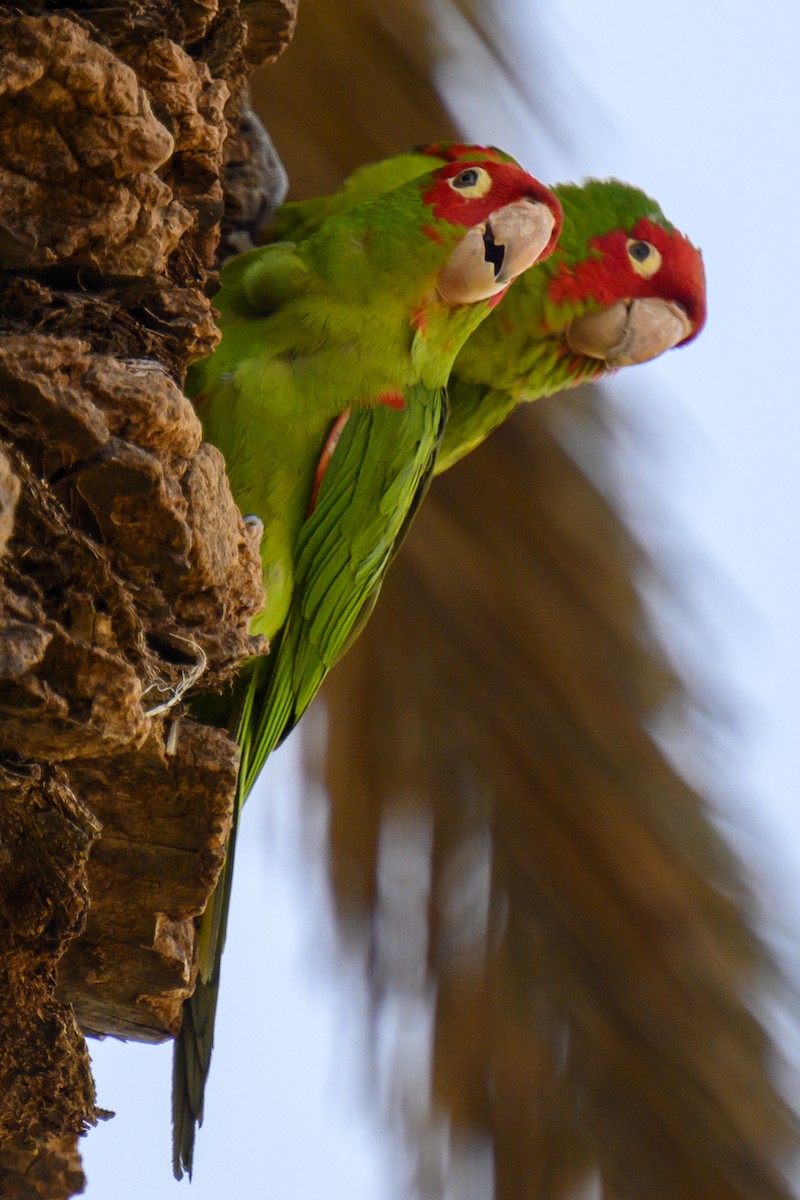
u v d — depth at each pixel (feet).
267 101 26.63
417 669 24.75
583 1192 23.38
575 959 23.95
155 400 15.98
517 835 24.20
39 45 16.01
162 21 18.52
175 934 18.65
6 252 16.71
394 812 24.38
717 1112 23.58
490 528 25.13
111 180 16.96
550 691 24.39
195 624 17.39
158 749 16.89
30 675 14.28
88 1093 17.15
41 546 15.20
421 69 26.35
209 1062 20.30
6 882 16.29
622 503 25.39
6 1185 19.13
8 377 15.19
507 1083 23.70
